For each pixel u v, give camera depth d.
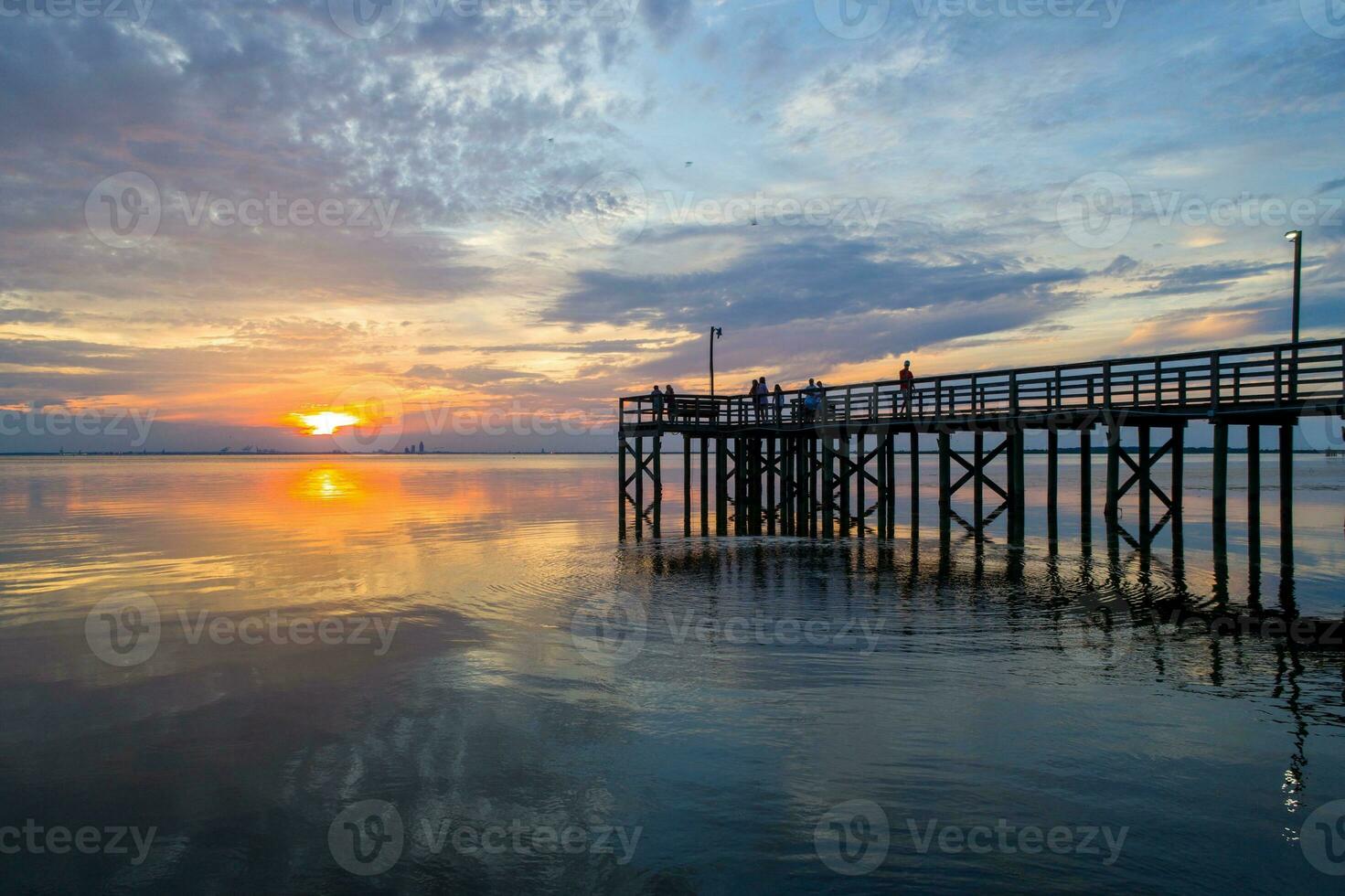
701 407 28.05
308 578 19.33
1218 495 17.45
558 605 15.92
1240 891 6.02
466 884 6.30
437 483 77.88
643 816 7.28
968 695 10.21
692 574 19.36
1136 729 9.02
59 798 7.75
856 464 24.73
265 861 6.64
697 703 10.09
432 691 10.66
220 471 120.00
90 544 26.14
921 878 6.25
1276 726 9.06
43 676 11.45
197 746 8.91
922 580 17.92
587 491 62.09
